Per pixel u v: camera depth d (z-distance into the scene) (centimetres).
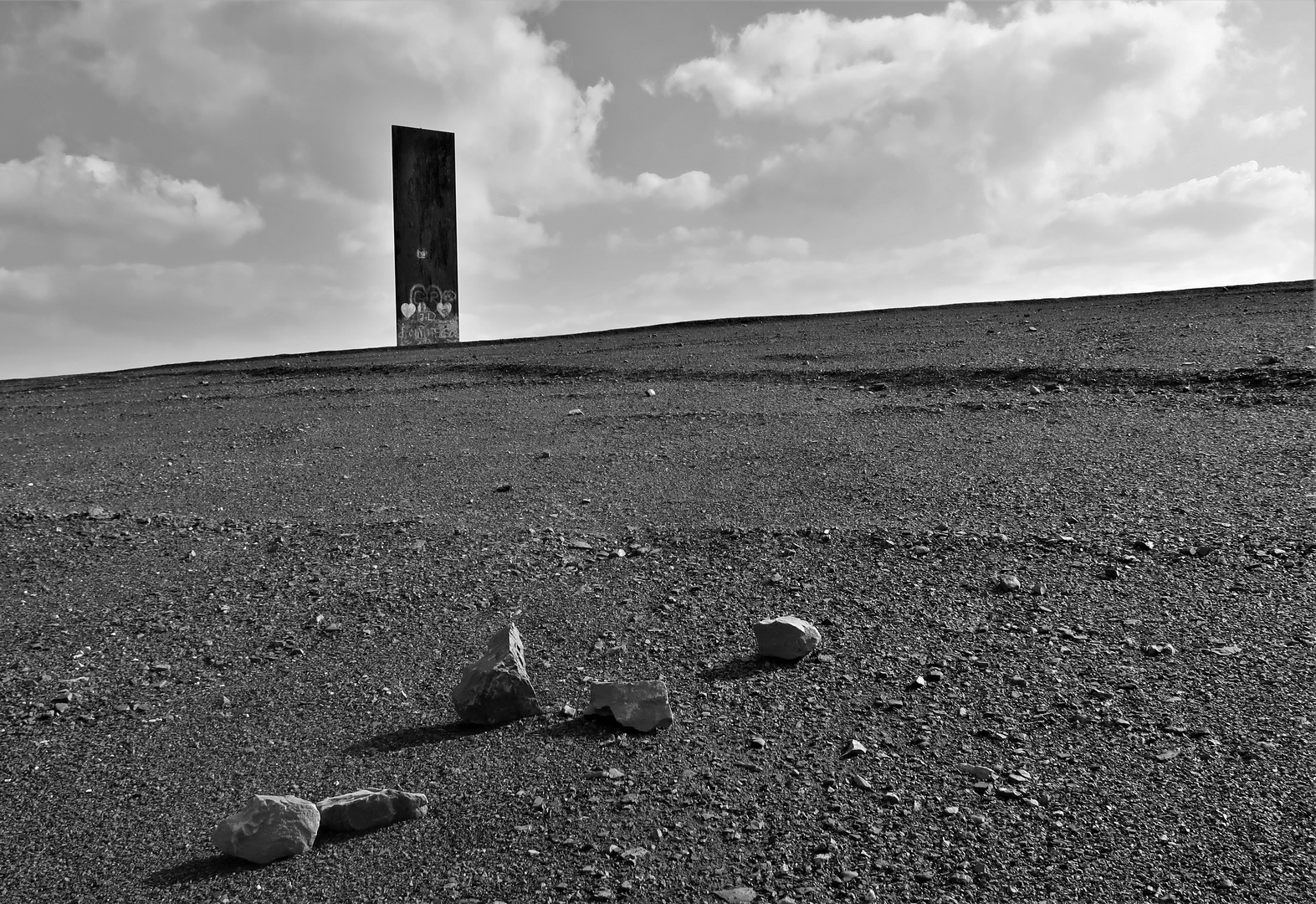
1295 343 880
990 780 294
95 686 402
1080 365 881
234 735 358
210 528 587
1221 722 317
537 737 341
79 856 289
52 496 684
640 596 455
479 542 536
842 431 731
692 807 290
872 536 498
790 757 315
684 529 533
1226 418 676
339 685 392
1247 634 373
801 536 508
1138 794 283
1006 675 360
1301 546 442
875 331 1330
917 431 712
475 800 302
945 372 920
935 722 331
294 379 1309
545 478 662
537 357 1329
